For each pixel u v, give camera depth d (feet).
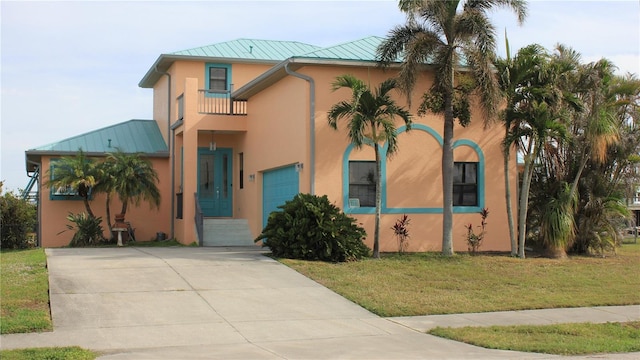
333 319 36.47
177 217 80.23
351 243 54.13
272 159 69.10
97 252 59.47
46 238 80.38
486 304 41.14
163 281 44.14
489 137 64.13
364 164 61.36
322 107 59.93
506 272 51.72
